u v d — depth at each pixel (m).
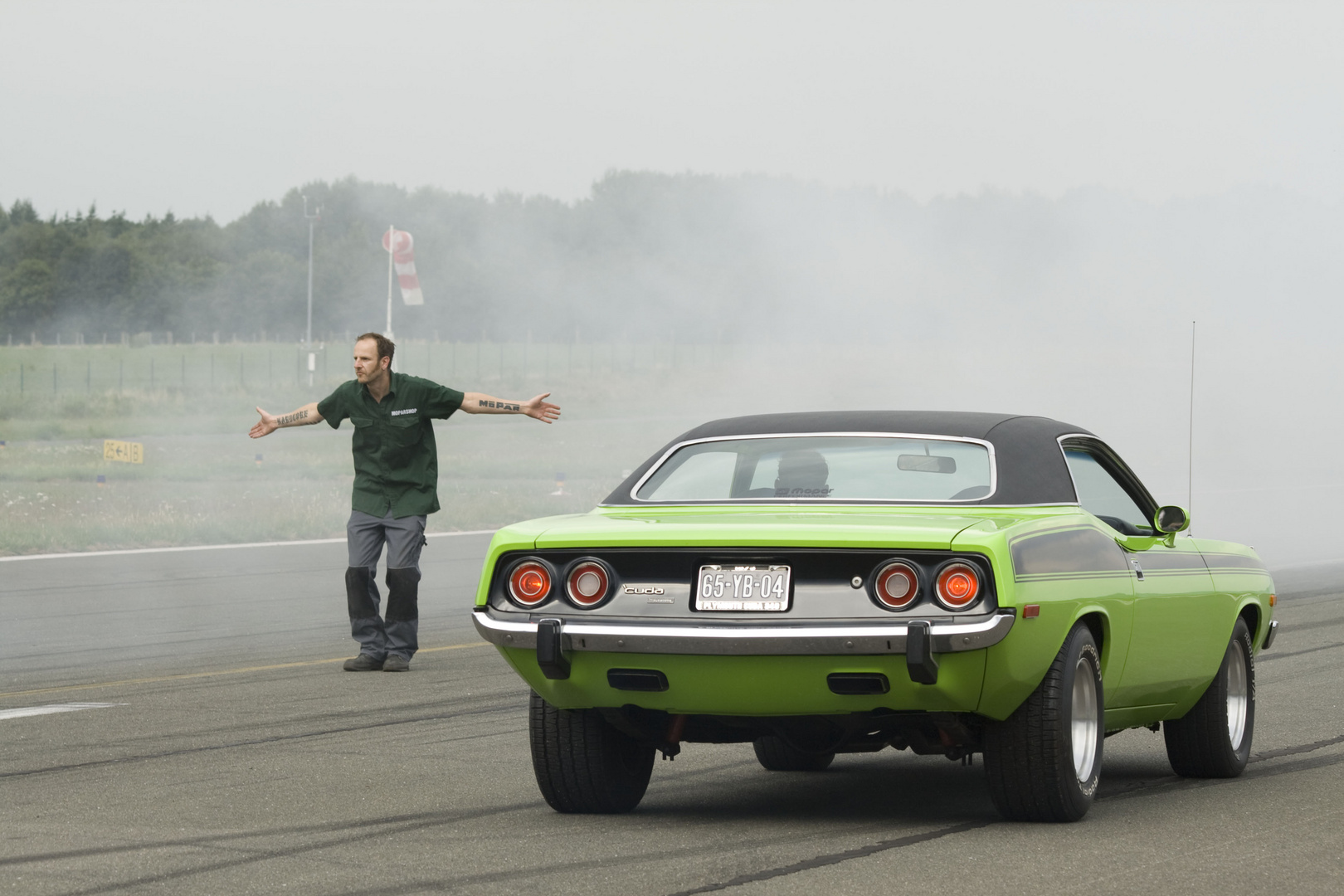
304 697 26.17
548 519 16.95
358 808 17.11
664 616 15.06
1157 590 17.81
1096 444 18.77
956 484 16.48
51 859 14.44
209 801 17.53
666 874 13.74
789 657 14.64
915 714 15.33
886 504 16.27
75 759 20.36
